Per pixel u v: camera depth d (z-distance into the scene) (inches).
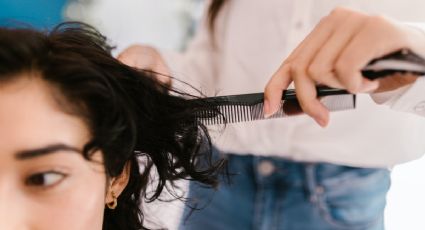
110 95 18.2
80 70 17.6
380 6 27.5
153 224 28.6
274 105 19.3
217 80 32.0
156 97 21.8
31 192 16.8
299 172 28.5
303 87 18.7
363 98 27.0
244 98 20.9
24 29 18.7
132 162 22.7
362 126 27.7
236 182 29.6
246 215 29.7
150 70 22.4
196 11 55.5
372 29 17.3
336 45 18.0
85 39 20.7
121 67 20.1
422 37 17.4
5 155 16.3
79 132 17.5
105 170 18.8
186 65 33.2
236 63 30.8
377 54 17.2
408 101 19.8
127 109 19.2
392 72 17.7
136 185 24.2
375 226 29.8
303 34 29.0
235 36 30.8
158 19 54.8
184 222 30.3
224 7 31.4
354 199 28.7
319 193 28.4
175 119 22.2
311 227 28.8
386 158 28.4
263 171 28.9
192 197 30.6
